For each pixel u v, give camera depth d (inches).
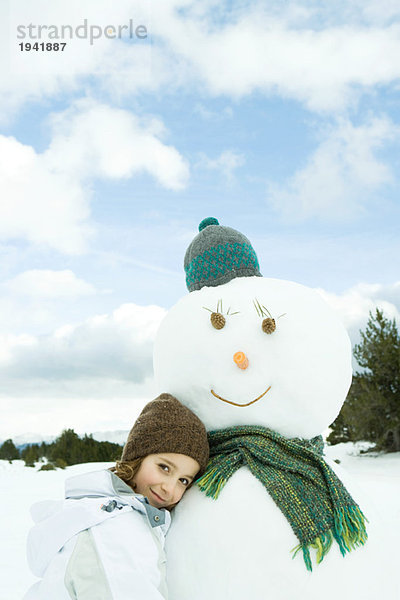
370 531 83.4
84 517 68.4
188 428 81.4
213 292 100.8
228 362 91.0
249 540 76.7
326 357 94.0
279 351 91.6
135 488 80.8
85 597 63.2
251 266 107.7
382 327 872.9
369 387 866.1
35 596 68.2
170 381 97.0
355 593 75.8
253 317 94.1
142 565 66.7
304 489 81.5
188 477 81.7
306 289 104.1
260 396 90.5
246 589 74.3
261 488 81.4
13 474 661.3
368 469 716.7
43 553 69.2
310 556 76.1
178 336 97.3
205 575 76.7
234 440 88.6
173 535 81.4
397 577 82.0
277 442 88.4
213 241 107.2
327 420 95.9
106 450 1132.5
